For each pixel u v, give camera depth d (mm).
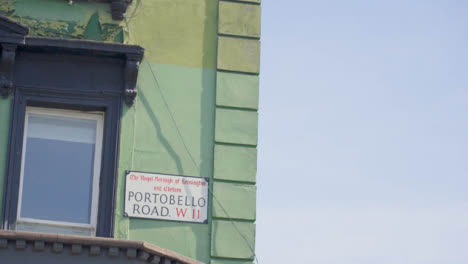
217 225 16500
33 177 16391
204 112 17016
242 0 17703
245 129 17047
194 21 17438
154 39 17203
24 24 16844
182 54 17234
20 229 16062
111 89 16750
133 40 17109
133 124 16688
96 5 17141
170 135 16781
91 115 16828
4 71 16391
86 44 16531
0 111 16344
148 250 15070
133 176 16438
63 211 16312
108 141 16562
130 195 16344
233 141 16938
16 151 16219
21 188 16281
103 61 16828
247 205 16688
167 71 17078
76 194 16422
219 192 16656
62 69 16719
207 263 16312
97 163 16609
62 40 16453
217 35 17469
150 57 17094
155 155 16641
